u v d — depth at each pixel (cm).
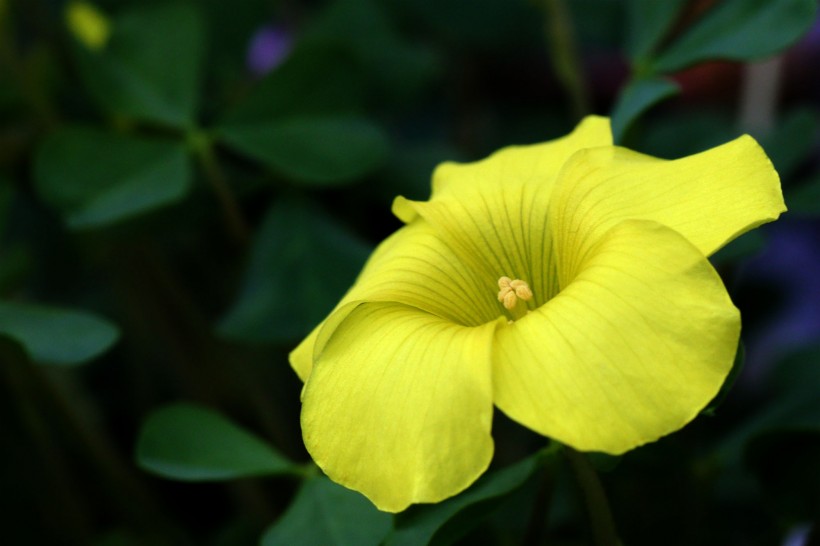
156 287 25
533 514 20
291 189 23
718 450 22
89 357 21
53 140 23
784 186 23
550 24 24
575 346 18
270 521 23
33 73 25
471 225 20
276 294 23
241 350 25
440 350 18
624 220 18
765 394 24
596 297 18
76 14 25
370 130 23
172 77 24
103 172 23
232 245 25
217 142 24
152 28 24
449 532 19
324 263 23
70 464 25
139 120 24
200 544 24
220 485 25
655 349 17
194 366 25
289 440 25
